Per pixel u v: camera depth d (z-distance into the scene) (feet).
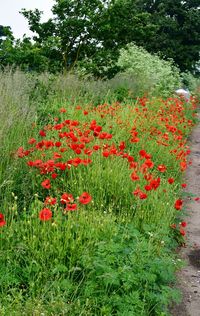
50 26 46.32
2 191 16.80
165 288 12.94
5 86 27.22
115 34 48.26
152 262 13.44
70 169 18.35
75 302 11.89
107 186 18.78
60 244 13.33
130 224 16.30
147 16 50.96
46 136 23.00
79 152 17.54
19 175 18.12
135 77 55.21
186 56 107.55
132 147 25.85
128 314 11.50
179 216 21.30
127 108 34.73
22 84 30.30
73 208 13.61
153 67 62.54
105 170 19.30
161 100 43.96
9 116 21.39
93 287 12.21
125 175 19.89
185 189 26.53
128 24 49.14
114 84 47.65
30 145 20.97
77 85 38.19
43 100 32.01
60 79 37.73
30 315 10.61
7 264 12.49
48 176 18.60
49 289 12.09
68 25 45.44
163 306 13.37
